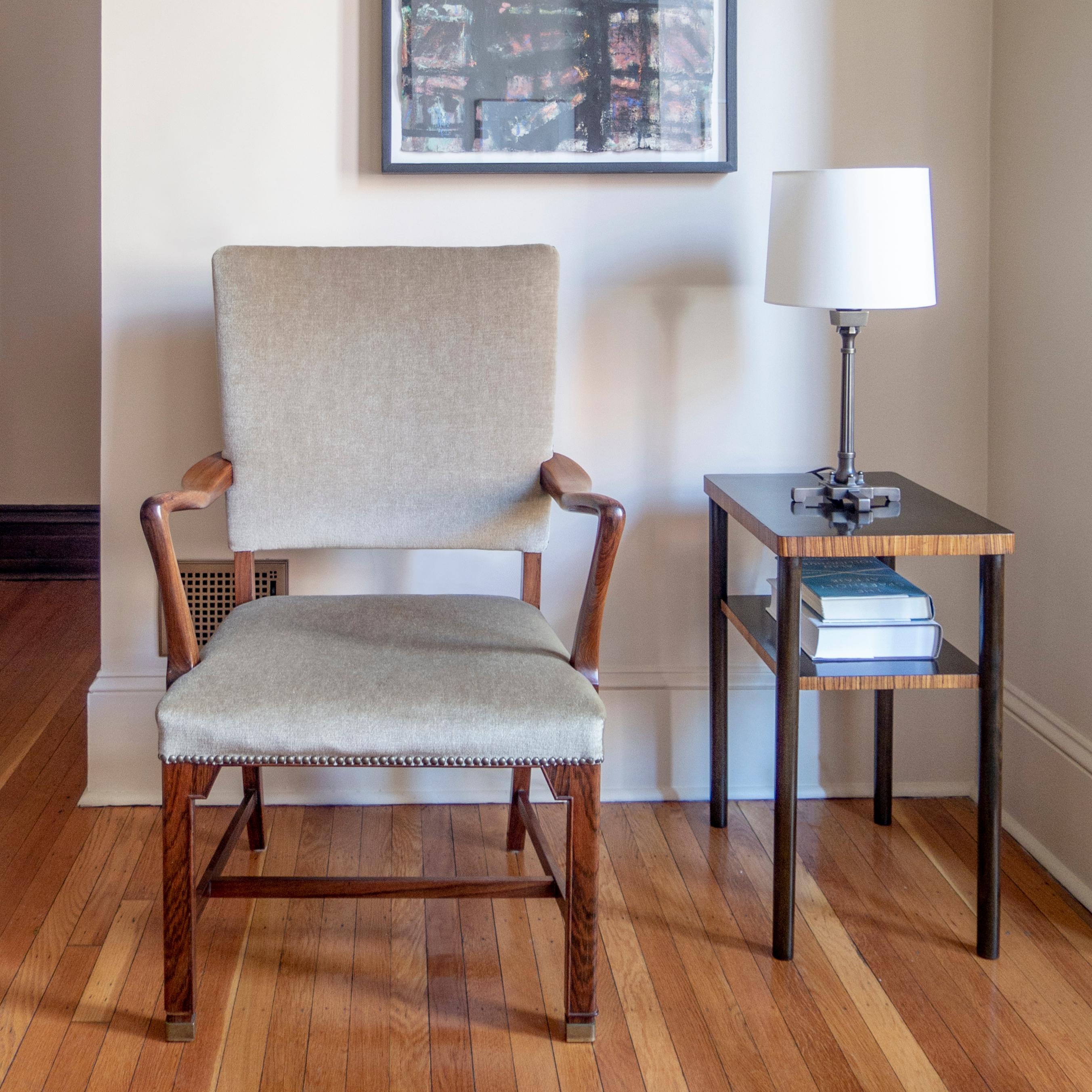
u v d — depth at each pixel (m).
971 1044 1.46
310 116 1.96
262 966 1.61
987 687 1.59
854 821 2.08
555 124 1.97
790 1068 1.42
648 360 2.07
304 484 1.74
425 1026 1.49
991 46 2.02
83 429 3.69
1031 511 1.96
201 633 2.09
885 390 2.09
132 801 2.08
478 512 1.76
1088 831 1.79
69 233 3.62
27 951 1.63
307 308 1.73
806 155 2.03
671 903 1.79
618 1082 1.39
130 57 1.93
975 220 2.06
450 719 1.37
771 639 1.75
